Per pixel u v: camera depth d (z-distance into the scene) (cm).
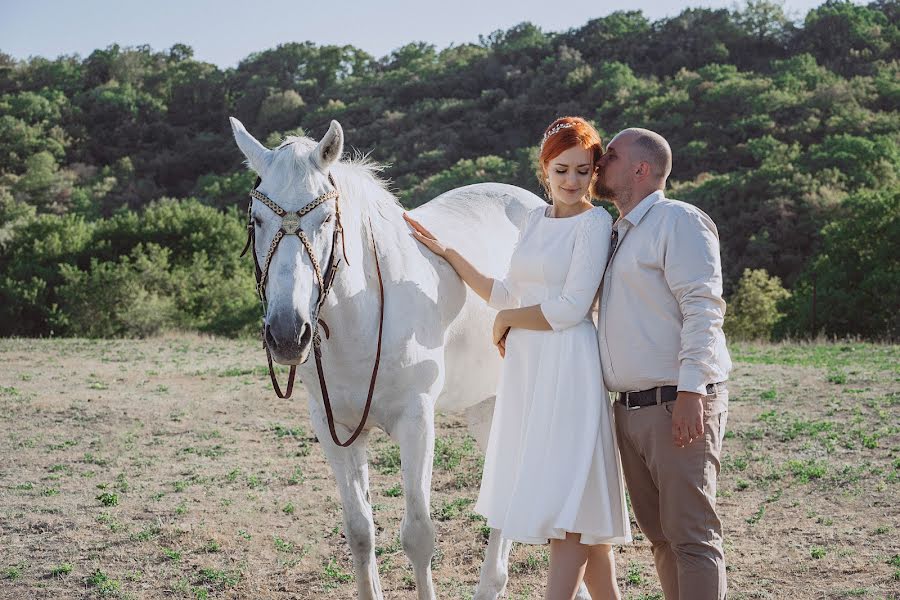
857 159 5056
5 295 3234
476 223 414
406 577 434
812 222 4059
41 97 9681
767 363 1157
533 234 307
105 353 1352
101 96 9856
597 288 290
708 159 6228
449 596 407
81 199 7381
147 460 677
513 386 303
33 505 555
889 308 2412
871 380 949
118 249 3612
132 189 7856
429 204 420
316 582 431
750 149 6059
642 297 279
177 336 1762
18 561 457
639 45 10275
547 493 279
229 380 1048
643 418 281
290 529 510
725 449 668
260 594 417
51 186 7525
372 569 332
